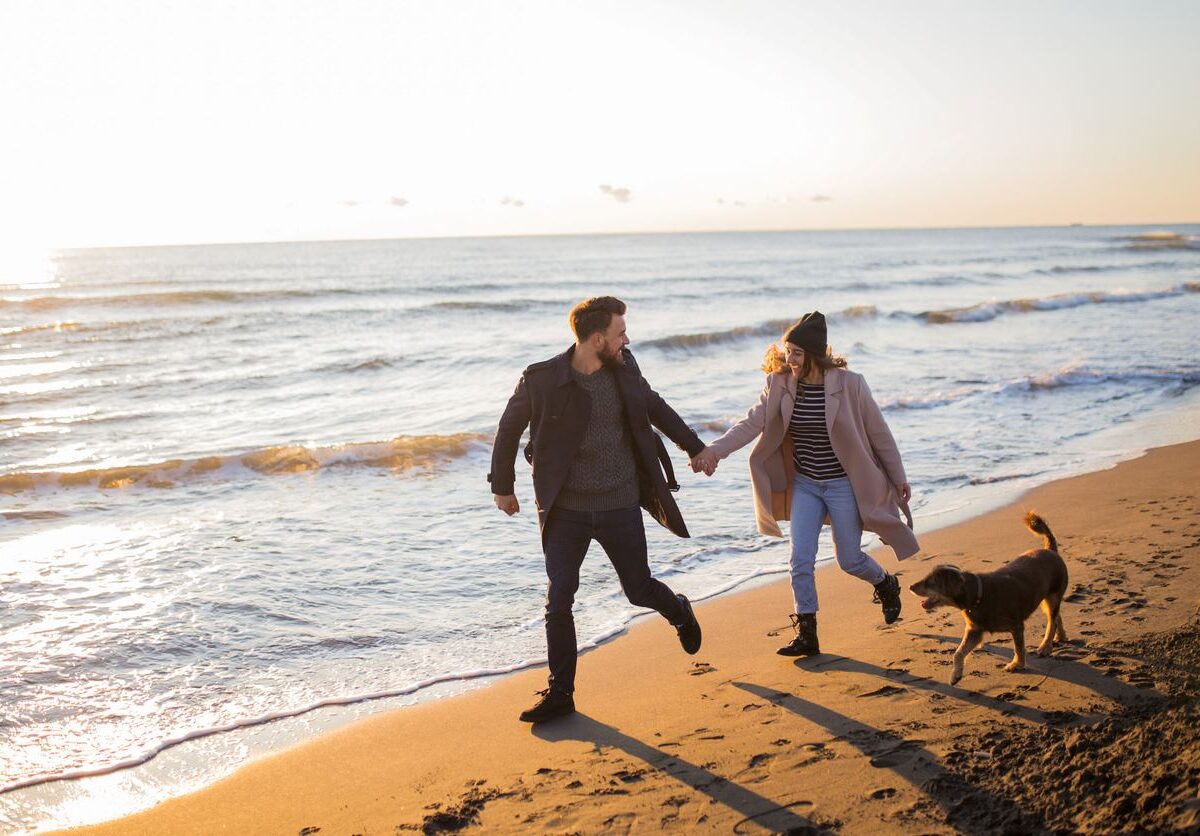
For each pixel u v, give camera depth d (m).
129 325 27.83
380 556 7.52
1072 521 7.46
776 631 5.46
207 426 14.17
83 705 4.82
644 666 5.02
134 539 8.07
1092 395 14.59
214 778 4.00
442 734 4.30
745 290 42.97
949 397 14.47
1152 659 3.99
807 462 4.65
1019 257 77.62
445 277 60.56
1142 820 2.60
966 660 4.34
